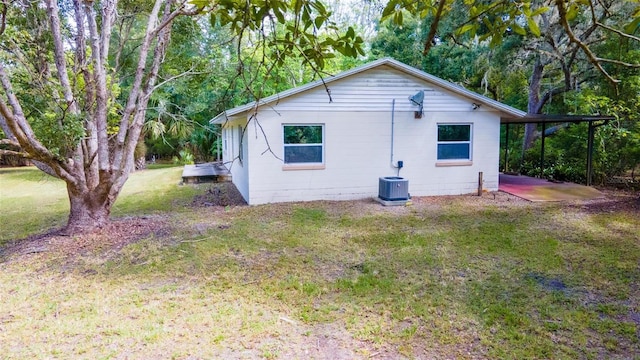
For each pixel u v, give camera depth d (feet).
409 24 60.29
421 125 33.81
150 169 65.77
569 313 12.87
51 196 39.78
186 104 56.59
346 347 11.05
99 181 22.52
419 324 12.30
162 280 15.88
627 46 34.53
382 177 33.27
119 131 22.88
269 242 20.83
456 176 34.99
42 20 23.27
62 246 20.17
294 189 32.27
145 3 26.37
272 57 7.66
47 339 11.43
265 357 10.51
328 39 7.32
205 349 10.84
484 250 19.27
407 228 23.70
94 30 20.92
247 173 32.17
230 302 13.84
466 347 11.05
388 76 32.65
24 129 19.08
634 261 17.39
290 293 14.60
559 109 50.06
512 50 44.86
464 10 38.50
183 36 28.58
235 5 6.81
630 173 41.11
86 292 14.78
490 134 35.22
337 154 32.58
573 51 39.11
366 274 16.44
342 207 29.84
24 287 15.33
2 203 36.17
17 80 20.85
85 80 22.59
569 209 28.02
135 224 24.14
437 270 16.78
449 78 58.54
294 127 31.73
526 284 15.21
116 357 10.48
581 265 17.07
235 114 31.48
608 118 35.06
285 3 6.91
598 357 10.54
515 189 36.52
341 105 32.12
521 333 11.72
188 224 24.61
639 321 12.35
